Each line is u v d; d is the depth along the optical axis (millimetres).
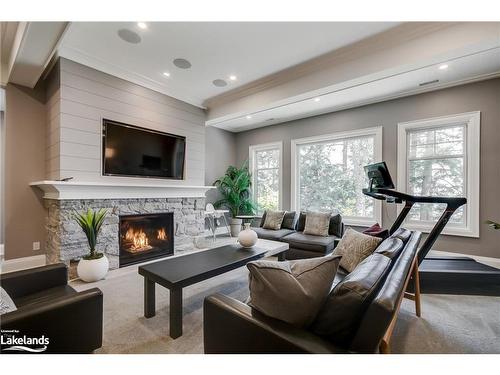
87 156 3090
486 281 2469
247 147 6285
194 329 1862
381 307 865
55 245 2941
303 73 3367
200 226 4598
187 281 1834
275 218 4766
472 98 3510
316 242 3607
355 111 4566
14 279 1622
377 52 2762
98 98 3199
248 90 4004
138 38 2664
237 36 2625
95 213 2889
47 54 2562
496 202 3357
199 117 4590
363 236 2230
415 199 2561
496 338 1775
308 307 1054
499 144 3336
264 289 1102
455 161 3738
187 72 3434
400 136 4078
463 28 2287
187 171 4363
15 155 3193
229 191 5906
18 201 3215
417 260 2141
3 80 3098
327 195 5035
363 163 4590
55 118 3023
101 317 1404
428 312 2152
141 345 1660
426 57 2465
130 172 3543
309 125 5172
